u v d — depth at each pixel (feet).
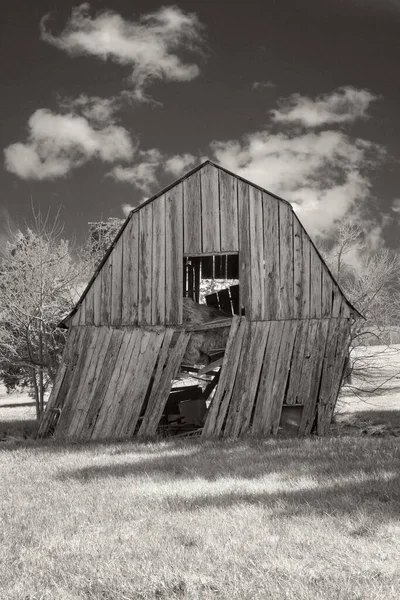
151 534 24.88
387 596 17.63
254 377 63.00
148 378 64.08
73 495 33.83
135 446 55.62
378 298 91.50
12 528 27.09
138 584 19.56
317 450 47.01
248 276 64.69
